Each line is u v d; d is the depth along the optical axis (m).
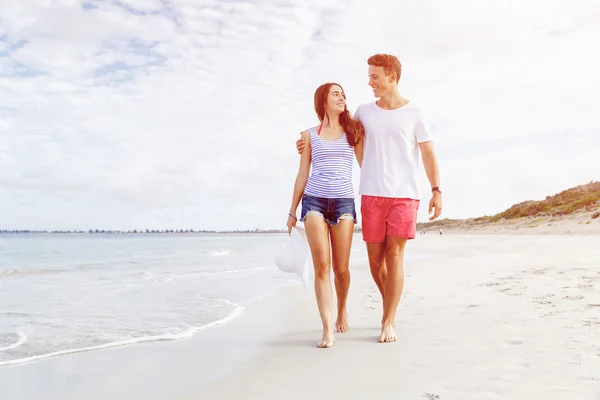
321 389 2.49
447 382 2.49
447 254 16.05
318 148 3.56
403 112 3.54
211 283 8.73
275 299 6.35
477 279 7.26
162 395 2.59
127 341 4.00
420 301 5.25
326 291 3.49
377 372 2.72
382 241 3.60
